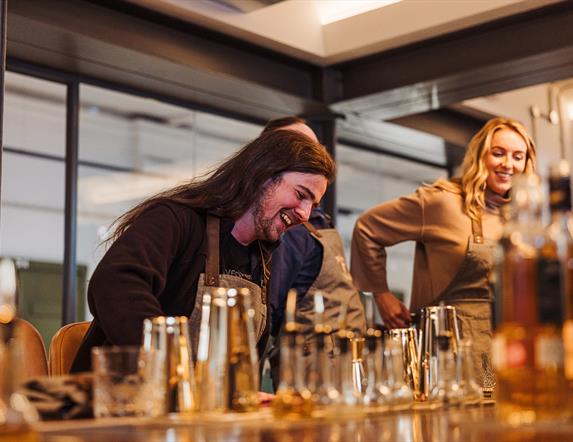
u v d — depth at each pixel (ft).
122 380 4.13
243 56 15.23
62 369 7.13
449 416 4.33
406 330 5.72
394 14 14.85
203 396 4.36
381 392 4.73
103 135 16.90
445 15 14.26
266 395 5.54
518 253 3.67
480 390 5.20
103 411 4.14
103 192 17.12
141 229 6.59
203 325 4.47
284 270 10.72
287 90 15.87
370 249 12.57
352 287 11.34
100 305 6.15
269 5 13.97
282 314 10.79
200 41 14.57
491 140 11.76
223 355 4.42
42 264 15.88
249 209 7.22
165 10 13.71
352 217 18.69
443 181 12.17
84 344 6.77
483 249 11.57
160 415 4.24
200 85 15.33
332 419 4.21
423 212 12.06
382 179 19.30
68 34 12.89
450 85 15.33
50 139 15.26
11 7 12.22
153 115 16.78
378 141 18.83
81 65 14.17
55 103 14.88
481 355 6.61
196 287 6.96
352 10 15.35
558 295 3.60
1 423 3.26
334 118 17.16
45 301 15.87
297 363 4.28
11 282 4.32
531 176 3.75
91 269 16.71
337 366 4.41
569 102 20.21
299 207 7.25
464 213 11.80
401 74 15.51
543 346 3.60
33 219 15.66
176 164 17.38
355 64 16.14
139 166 17.35
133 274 6.28
